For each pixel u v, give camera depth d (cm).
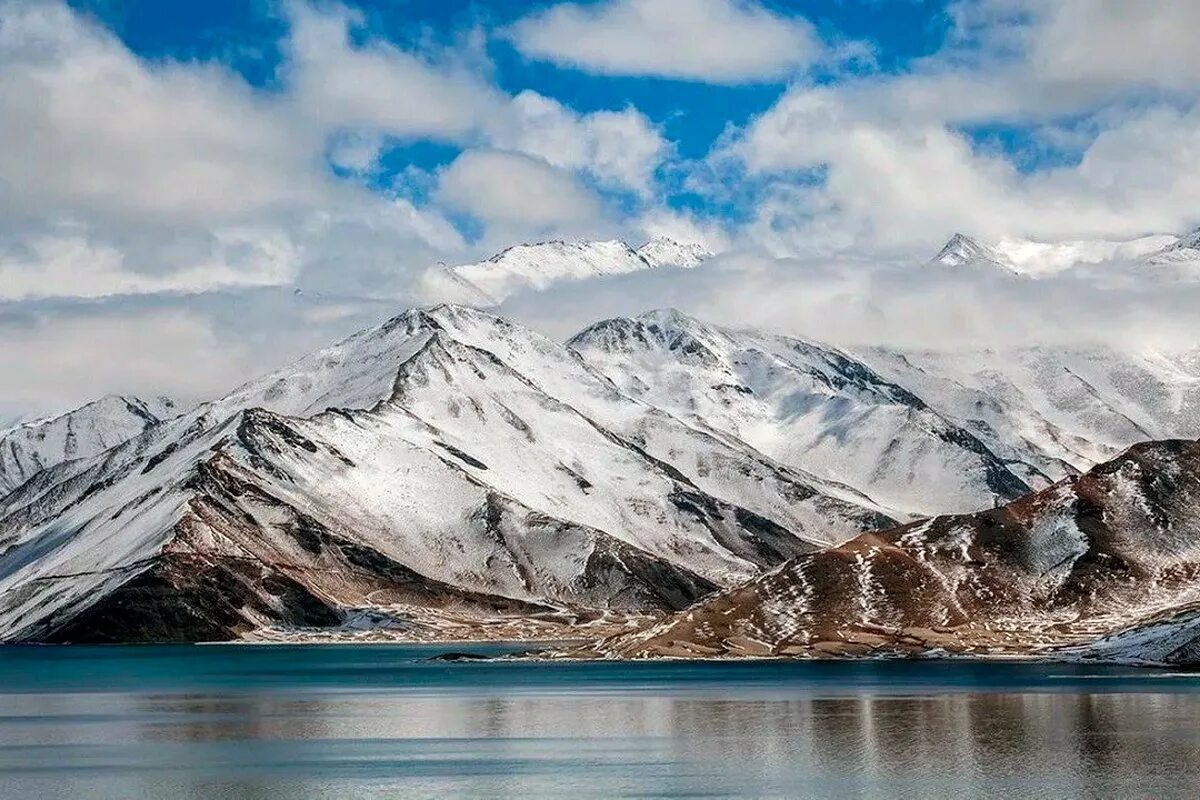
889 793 14088
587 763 16425
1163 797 13675
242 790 14962
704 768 15838
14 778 15925
